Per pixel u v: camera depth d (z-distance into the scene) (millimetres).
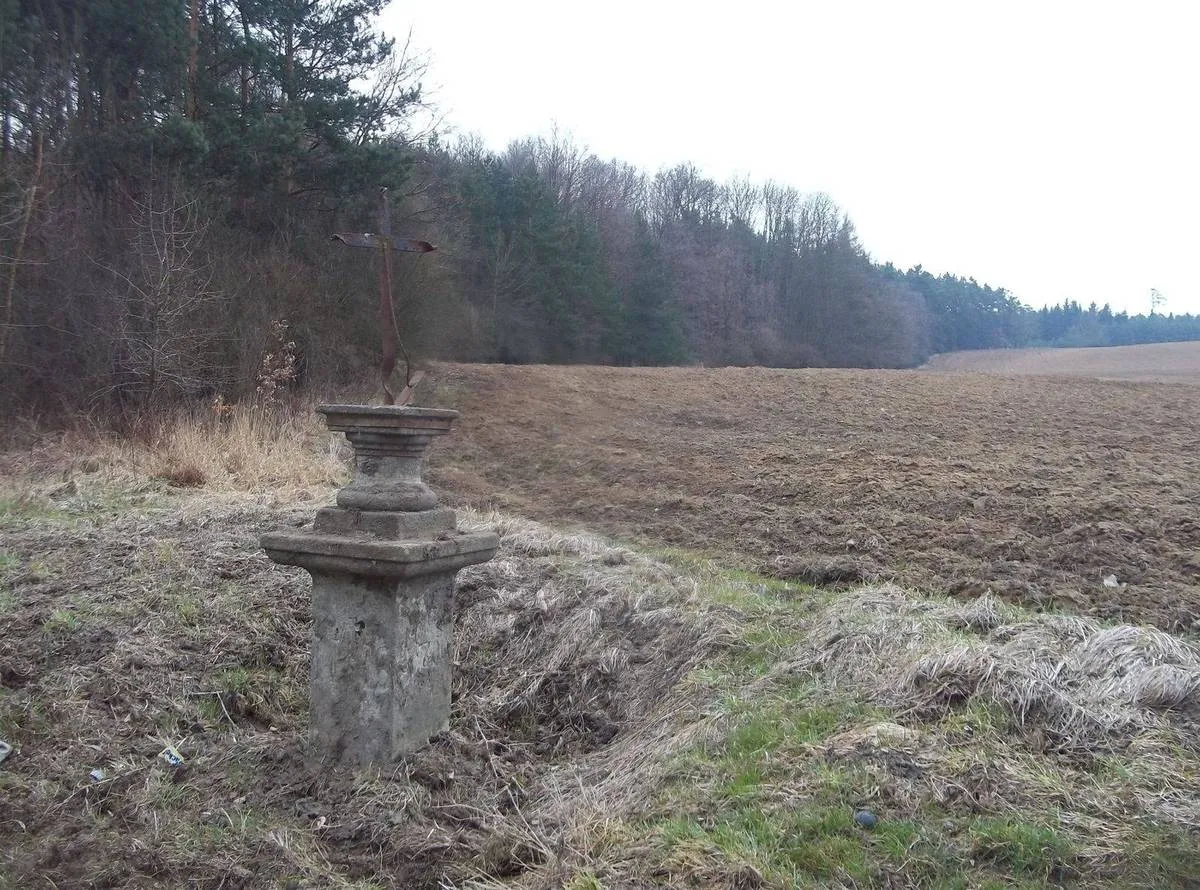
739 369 29047
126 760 4926
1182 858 3092
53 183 16906
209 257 16969
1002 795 3508
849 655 4992
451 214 28016
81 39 17531
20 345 15359
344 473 12789
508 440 17469
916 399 21906
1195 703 4070
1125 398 21391
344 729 4586
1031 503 9711
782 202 61875
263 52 19891
